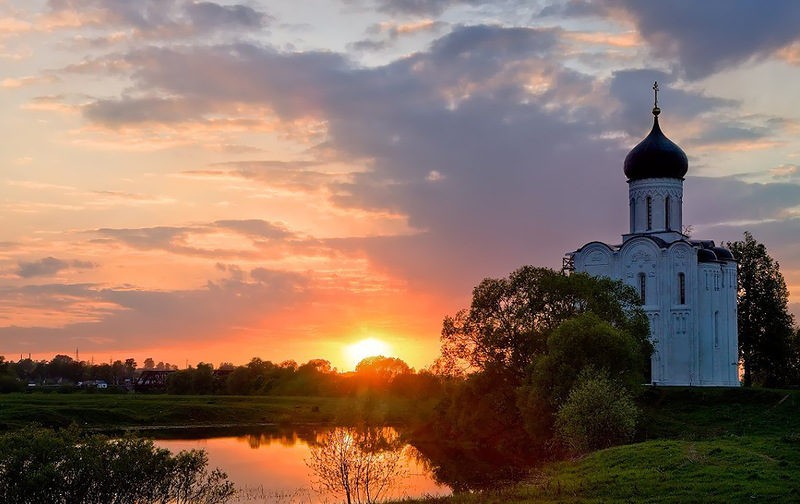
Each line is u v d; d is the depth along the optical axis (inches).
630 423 2484.0
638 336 3560.5
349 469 2224.4
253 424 5123.0
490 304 3732.8
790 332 4694.9
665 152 4448.8
